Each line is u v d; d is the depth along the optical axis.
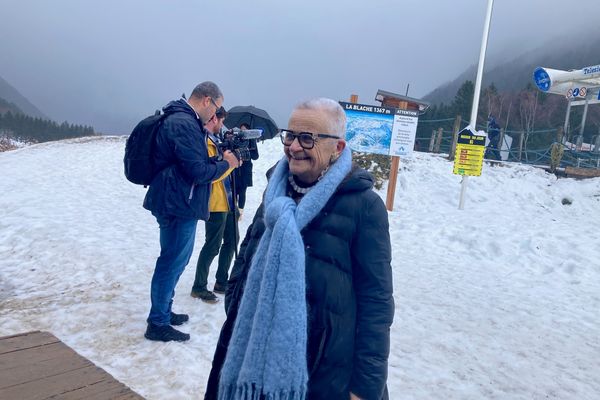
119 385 2.39
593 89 16.73
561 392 3.93
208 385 2.03
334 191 1.80
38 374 2.41
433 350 4.56
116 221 8.75
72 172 14.53
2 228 7.56
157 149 3.64
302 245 1.73
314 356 1.73
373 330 1.77
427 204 12.11
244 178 6.66
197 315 4.66
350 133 11.07
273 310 1.69
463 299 6.20
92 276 5.64
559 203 12.24
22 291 5.11
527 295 6.54
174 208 3.66
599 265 7.73
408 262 7.94
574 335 5.20
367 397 1.72
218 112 4.71
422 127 34.97
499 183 13.37
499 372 4.21
